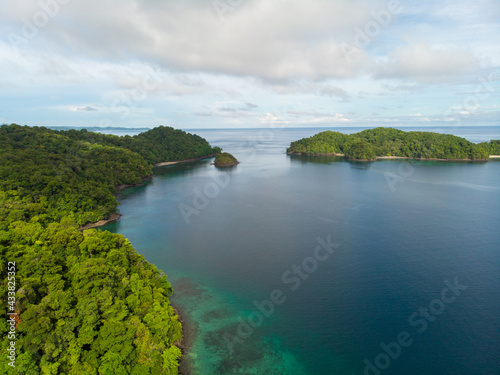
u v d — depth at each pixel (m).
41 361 44.94
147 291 63.38
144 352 50.84
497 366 55.41
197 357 57.22
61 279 59.88
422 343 60.62
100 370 46.88
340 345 60.59
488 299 73.19
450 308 70.31
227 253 99.12
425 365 55.78
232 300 74.56
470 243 103.19
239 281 82.69
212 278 84.31
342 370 55.09
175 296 76.19
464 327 64.50
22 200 114.31
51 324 48.69
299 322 66.88
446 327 64.62
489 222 123.06
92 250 71.44
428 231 114.19
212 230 119.25
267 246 103.81
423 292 76.44
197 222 128.62
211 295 76.56
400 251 98.00
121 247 78.25
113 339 50.03
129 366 49.19
